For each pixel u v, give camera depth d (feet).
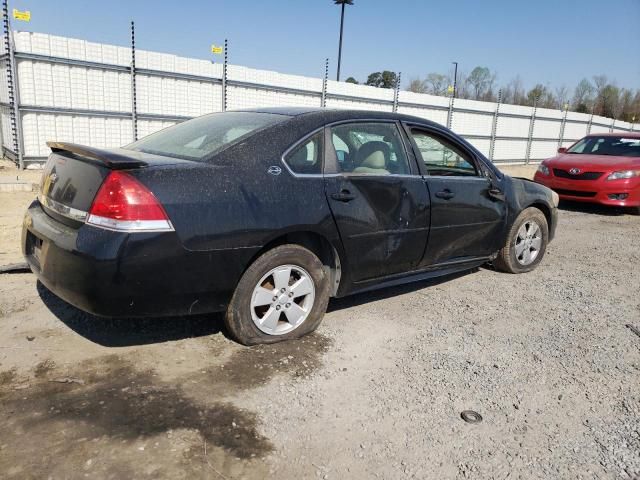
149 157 11.14
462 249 15.75
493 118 73.15
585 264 20.75
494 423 9.38
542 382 10.93
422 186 14.07
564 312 15.10
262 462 7.98
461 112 68.49
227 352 11.33
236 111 14.07
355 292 13.33
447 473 8.03
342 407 9.58
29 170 38.27
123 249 9.37
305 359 11.28
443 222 14.69
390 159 13.70
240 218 10.52
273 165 11.36
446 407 9.78
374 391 10.19
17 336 11.53
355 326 13.25
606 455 8.66
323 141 12.34
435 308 14.87
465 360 11.72
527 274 18.76
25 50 36.70
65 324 12.23
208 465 7.82
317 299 12.23
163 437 8.38
